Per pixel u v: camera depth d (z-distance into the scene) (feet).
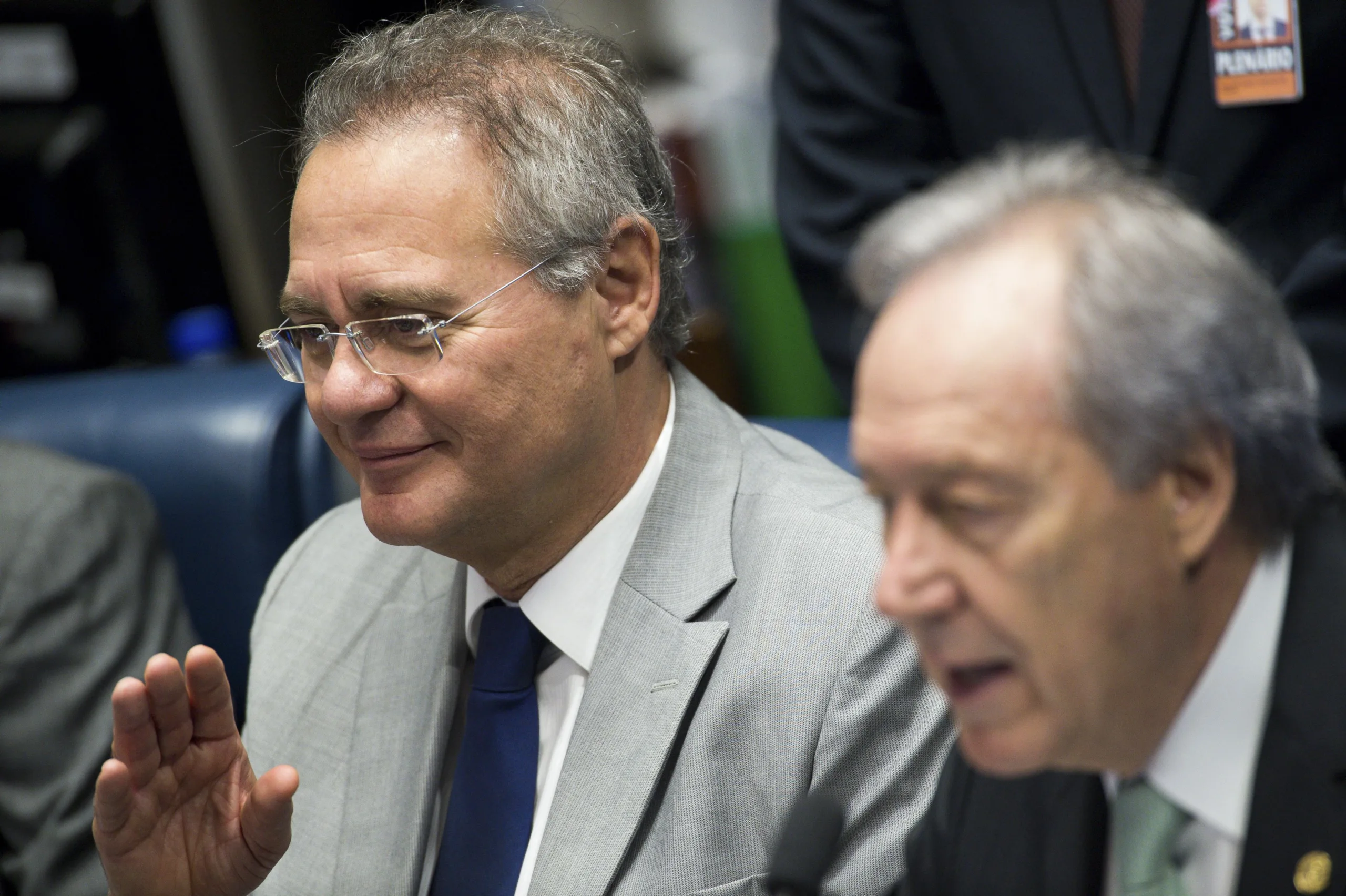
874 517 14.87
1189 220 8.87
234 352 31.07
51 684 18.60
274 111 31.30
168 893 13.46
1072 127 20.97
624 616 14.29
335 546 17.44
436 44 14.08
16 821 18.11
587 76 14.39
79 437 23.29
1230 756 9.40
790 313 35.04
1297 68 19.79
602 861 13.41
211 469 22.56
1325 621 9.30
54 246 29.53
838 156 23.11
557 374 13.64
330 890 14.97
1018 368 8.21
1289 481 8.98
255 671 16.84
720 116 34.63
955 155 22.49
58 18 28.50
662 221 14.97
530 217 13.38
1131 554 8.46
